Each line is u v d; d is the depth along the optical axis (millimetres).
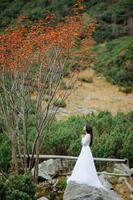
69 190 10344
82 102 28672
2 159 12703
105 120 17188
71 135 14852
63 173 12391
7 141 13445
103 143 14422
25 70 11773
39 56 11570
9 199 9234
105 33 42344
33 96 15859
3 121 13125
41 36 11336
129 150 14000
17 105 12531
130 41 38906
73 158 12734
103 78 34719
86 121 17203
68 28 11289
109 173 12492
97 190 10250
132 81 33781
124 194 11523
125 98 30812
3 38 11539
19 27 12289
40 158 12984
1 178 9781
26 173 10469
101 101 29531
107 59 37156
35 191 9938
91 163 10727
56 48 11492
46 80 11547
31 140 14695
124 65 35562
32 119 17016
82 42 12016
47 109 11500
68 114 25344
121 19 44281
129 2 46156
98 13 45062
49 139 14305
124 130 16062
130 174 12648
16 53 11422
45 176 11883
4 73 11961
